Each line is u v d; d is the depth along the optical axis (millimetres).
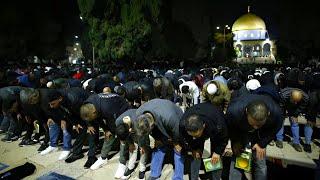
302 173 4891
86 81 8711
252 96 3955
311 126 5855
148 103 4426
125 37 25031
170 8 29797
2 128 7621
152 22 26281
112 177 5016
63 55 39344
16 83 9055
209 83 5625
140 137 4562
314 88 7391
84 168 5359
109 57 25672
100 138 6898
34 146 6512
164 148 4754
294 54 60062
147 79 7551
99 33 25531
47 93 5672
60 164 5551
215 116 3822
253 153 4137
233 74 9445
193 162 4336
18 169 5195
